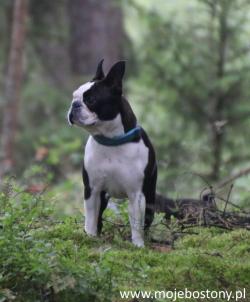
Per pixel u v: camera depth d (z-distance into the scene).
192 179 12.97
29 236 6.57
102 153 7.11
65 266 6.11
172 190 12.68
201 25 14.79
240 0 14.44
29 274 6.13
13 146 19.17
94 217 7.41
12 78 19.23
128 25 23.80
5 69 22.45
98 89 6.96
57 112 21.14
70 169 17.86
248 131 14.42
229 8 14.45
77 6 22.78
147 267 6.48
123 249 7.27
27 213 7.61
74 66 23.02
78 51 22.91
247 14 14.52
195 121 14.64
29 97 21.17
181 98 14.68
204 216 8.33
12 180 8.33
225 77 14.30
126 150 7.09
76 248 6.84
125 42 22.34
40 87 21.42
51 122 20.81
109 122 6.98
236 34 14.57
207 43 14.74
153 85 14.92
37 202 7.77
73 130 19.34
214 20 14.62
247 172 11.61
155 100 15.12
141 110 15.47
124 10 21.67
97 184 7.25
